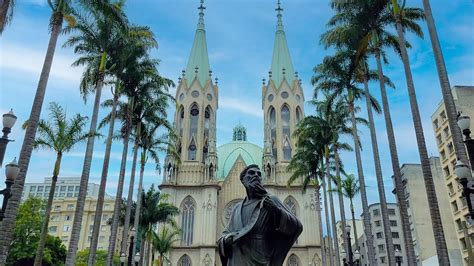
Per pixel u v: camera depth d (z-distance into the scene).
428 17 24.80
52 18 26.30
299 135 53.41
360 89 40.69
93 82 34.91
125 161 38.44
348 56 38.06
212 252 75.62
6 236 20.72
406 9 33.12
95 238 31.20
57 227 130.12
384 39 34.56
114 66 35.41
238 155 94.12
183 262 76.19
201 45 99.12
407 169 81.06
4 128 14.28
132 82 39.31
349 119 49.34
